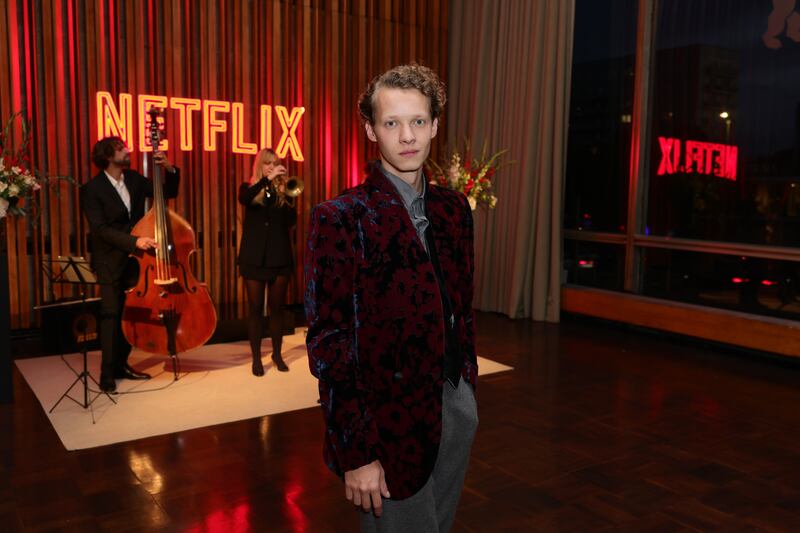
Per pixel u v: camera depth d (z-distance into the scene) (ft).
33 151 19.31
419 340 4.68
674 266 20.88
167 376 16.20
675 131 20.67
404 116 4.66
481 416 13.73
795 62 17.46
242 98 22.40
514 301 23.70
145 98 20.56
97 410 13.71
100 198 14.56
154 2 20.80
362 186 4.83
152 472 10.85
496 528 9.14
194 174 21.79
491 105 24.84
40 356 17.90
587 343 20.20
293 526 9.13
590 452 11.86
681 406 14.43
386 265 4.62
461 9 26.16
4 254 13.93
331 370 4.39
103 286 14.75
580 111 23.44
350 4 24.49
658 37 21.02
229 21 22.03
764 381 16.33
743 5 18.54
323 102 24.14
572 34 22.24
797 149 17.52
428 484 4.95
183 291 15.07
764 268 18.38
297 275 24.03
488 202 18.07
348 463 4.36
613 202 22.70
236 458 11.46
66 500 9.86
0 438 12.24
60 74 19.43
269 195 15.51
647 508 9.77
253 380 15.94
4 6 18.62
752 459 11.61
